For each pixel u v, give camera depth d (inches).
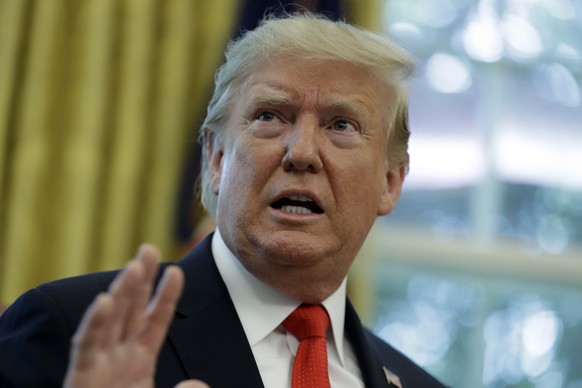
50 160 256.4
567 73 325.1
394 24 314.0
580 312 313.3
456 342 305.4
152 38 265.6
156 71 266.1
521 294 312.0
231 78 144.2
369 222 140.4
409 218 313.0
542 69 323.3
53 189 255.9
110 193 258.8
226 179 137.7
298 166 133.3
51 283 128.6
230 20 269.3
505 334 308.3
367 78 141.5
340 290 142.1
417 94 314.2
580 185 322.3
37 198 253.4
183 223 260.4
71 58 259.8
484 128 318.0
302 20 142.6
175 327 129.6
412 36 315.0
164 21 268.2
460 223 314.5
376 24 278.7
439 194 314.5
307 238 132.7
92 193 256.1
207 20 270.4
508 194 318.0
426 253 307.7
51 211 255.0
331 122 138.4
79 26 260.8
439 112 315.9
